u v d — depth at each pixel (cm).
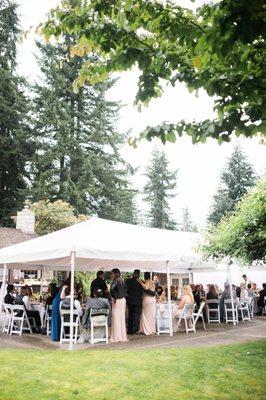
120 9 384
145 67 399
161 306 1352
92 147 4447
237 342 1115
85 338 1156
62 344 1109
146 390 652
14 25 4244
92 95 4519
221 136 397
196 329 1461
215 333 1335
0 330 1412
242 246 953
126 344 1105
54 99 4188
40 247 1184
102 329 1173
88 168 4003
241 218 942
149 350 970
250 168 4581
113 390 648
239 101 370
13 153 3969
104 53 416
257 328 1485
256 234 921
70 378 712
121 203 4281
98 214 4250
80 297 1338
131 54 394
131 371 761
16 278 2844
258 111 371
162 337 1245
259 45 347
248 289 2034
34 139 4222
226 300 1712
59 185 4062
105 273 2719
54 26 418
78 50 434
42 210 3400
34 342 1141
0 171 4047
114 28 391
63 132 4144
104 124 4450
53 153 4062
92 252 1108
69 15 398
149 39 405
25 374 731
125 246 1204
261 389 664
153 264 1828
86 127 4484
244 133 392
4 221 3888
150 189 6066
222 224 1028
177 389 659
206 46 332
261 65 357
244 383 696
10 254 1234
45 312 1355
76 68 4375
